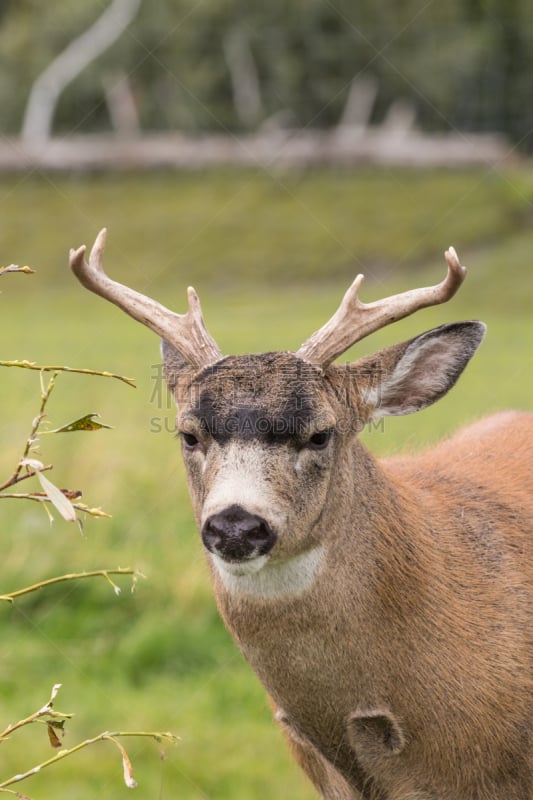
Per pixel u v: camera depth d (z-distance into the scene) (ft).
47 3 189.67
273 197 157.89
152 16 183.32
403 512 24.38
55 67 183.01
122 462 48.70
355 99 183.01
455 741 23.50
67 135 181.68
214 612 40.04
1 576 40.81
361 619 23.12
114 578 40.81
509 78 183.83
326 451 22.93
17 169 164.76
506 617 24.62
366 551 23.30
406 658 23.34
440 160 164.14
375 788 24.48
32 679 37.32
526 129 184.14
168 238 147.23
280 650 23.20
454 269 24.03
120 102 185.88
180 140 178.29
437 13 180.34
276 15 183.32
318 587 22.85
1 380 77.82
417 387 25.02
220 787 32.04
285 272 140.26
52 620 40.11
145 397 67.56
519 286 123.24
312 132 184.14
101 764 33.04
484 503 26.55
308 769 26.35
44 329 112.78
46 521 43.52
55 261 142.31
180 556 41.81
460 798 24.04
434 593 23.90
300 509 22.40
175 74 182.29
